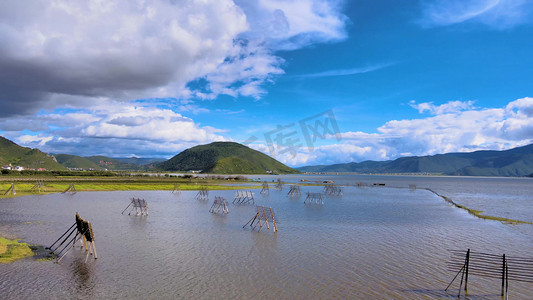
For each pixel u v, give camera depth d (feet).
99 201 197.57
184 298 54.34
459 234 113.09
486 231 119.96
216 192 297.94
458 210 186.70
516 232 119.03
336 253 84.07
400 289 59.98
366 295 56.85
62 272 66.90
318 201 231.71
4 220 126.21
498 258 82.89
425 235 110.11
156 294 55.93
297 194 299.79
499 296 57.77
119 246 88.53
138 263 73.31
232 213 157.89
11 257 76.02
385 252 85.97
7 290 57.21
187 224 124.47
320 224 129.49
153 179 453.17
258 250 86.02
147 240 96.02
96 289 58.03
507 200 282.15
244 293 56.65
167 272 67.26
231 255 80.74
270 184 478.59
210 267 70.90
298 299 54.49
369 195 305.94
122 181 383.45
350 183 599.98
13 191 224.94
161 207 178.09
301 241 97.40
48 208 162.71
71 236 98.68
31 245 87.81
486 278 66.69
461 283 60.54
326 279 64.34
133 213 151.12
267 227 118.93
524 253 88.43
